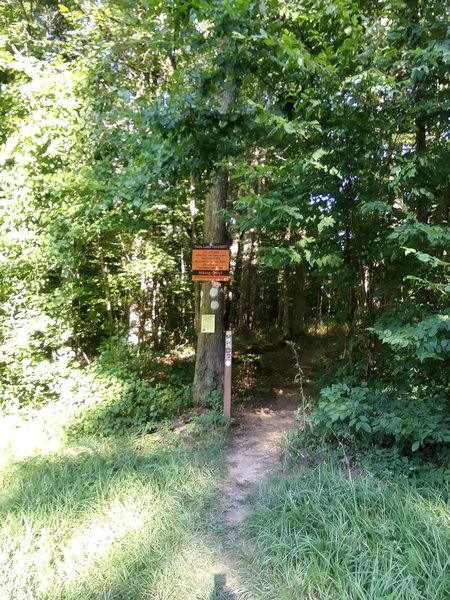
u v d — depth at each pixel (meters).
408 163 3.62
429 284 3.26
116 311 10.10
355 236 4.45
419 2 3.86
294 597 2.57
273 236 8.20
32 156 6.07
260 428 5.68
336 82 3.65
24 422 5.80
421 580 2.52
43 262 6.28
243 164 3.79
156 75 8.05
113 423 5.60
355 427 4.01
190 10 3.49
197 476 4.09
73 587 2.79
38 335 6.64
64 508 3.49
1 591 2.78
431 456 3.89
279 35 3.62
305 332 13.60
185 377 7.71
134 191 4.64
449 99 3.77
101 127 6.00
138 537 3.19
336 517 3.13
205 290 6.52
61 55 7.27
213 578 2.82
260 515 3.34
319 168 3.62
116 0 5.19
